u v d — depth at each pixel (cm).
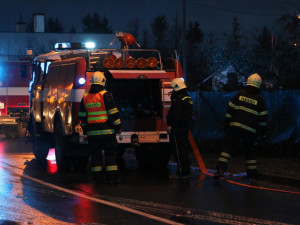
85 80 1227
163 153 1345
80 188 1027
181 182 1100
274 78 1695
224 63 1842
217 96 1678
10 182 1098
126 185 1064
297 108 1384
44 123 1470
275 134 1439
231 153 1107
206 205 855
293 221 751
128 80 1302
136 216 777
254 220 755
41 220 752
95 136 1074
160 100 1288
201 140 1733
